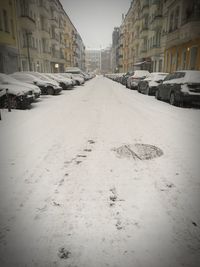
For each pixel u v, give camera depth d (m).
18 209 2.30
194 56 16.97
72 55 64.94
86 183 2.83
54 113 7.70
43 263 1.67
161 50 25.86
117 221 2.12
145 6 31.67
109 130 5.37
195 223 2.09
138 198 2.49
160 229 2.01
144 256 1.73
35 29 26.41
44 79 14.49
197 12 15.38
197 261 1.68
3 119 6.70
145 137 4.80
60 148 4.11
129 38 53.25
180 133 5.13
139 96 13.31
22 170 3.20
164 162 3.47
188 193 2.60
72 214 2.22
